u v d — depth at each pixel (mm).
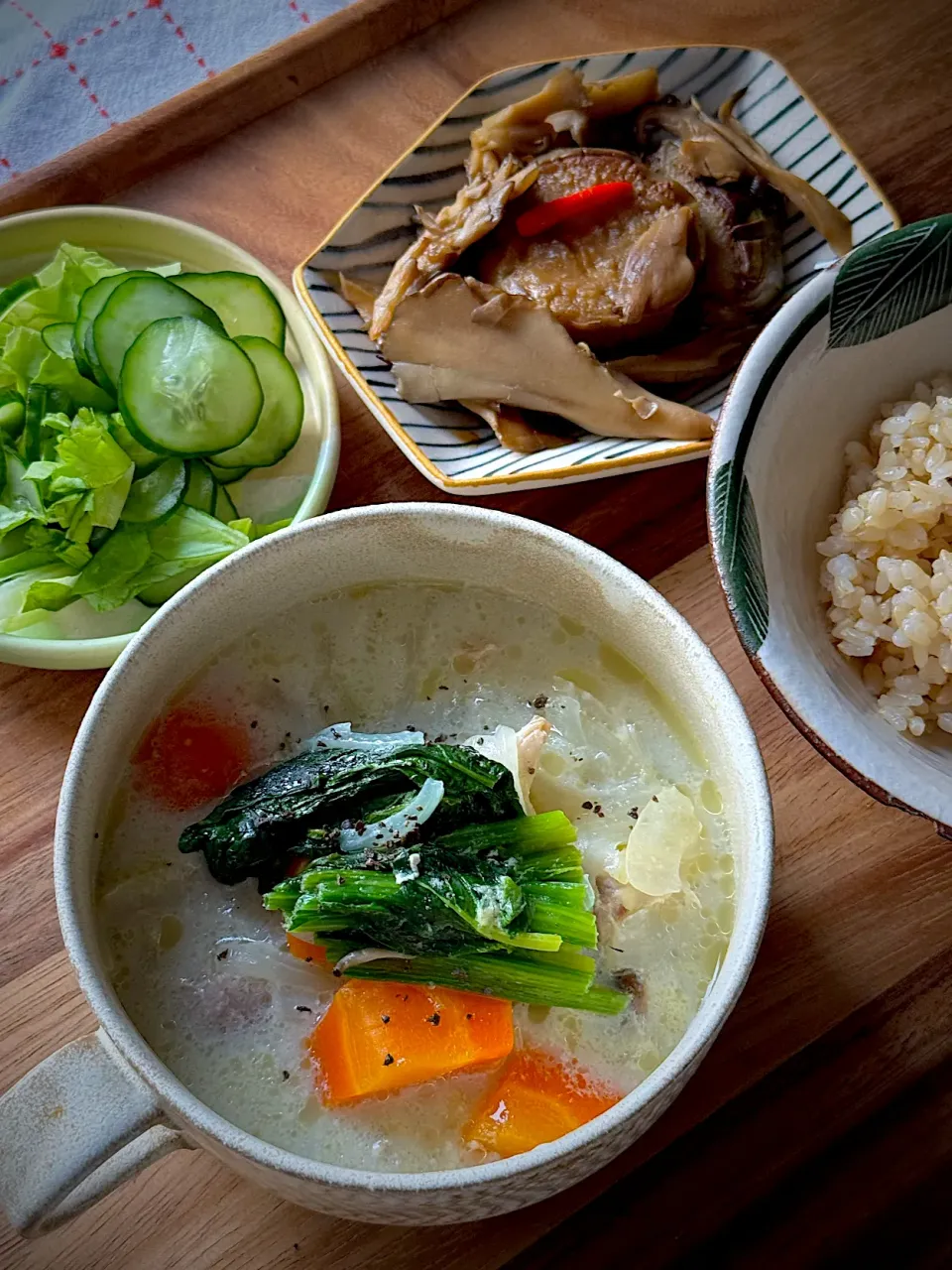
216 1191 208
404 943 183
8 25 373
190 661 205
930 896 231
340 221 288
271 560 197
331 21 318
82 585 258
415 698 216
